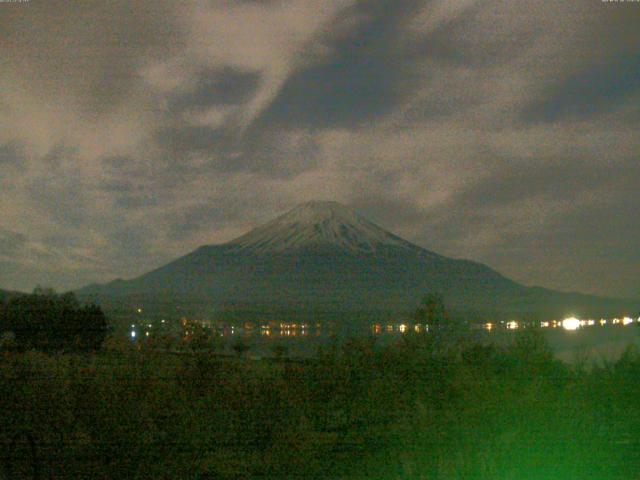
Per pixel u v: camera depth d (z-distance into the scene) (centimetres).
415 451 1091
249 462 1232
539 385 1159
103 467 1153
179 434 1216
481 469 994
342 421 1492
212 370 1538
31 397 1193
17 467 1150
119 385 1259
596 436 1071
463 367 1331
